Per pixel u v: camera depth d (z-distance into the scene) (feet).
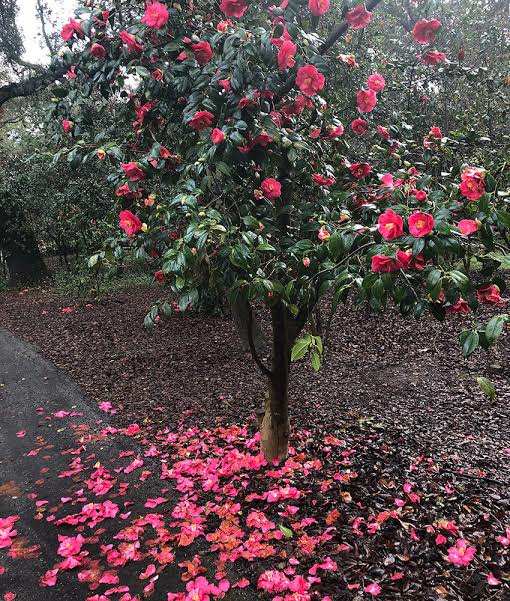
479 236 4.68
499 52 15.92
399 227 4.62
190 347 18.26
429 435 10.78
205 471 9.49
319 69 5.90
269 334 19.06
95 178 19.92
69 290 29.30
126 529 7.95
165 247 6.69
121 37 6.04
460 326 18.26
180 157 6.66
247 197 6.50
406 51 13.87
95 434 11.89
